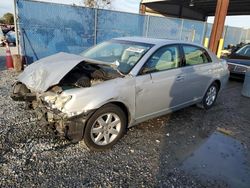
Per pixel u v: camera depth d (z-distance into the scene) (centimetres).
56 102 301
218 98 656
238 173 304
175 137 391
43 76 321
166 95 404
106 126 330
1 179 260
